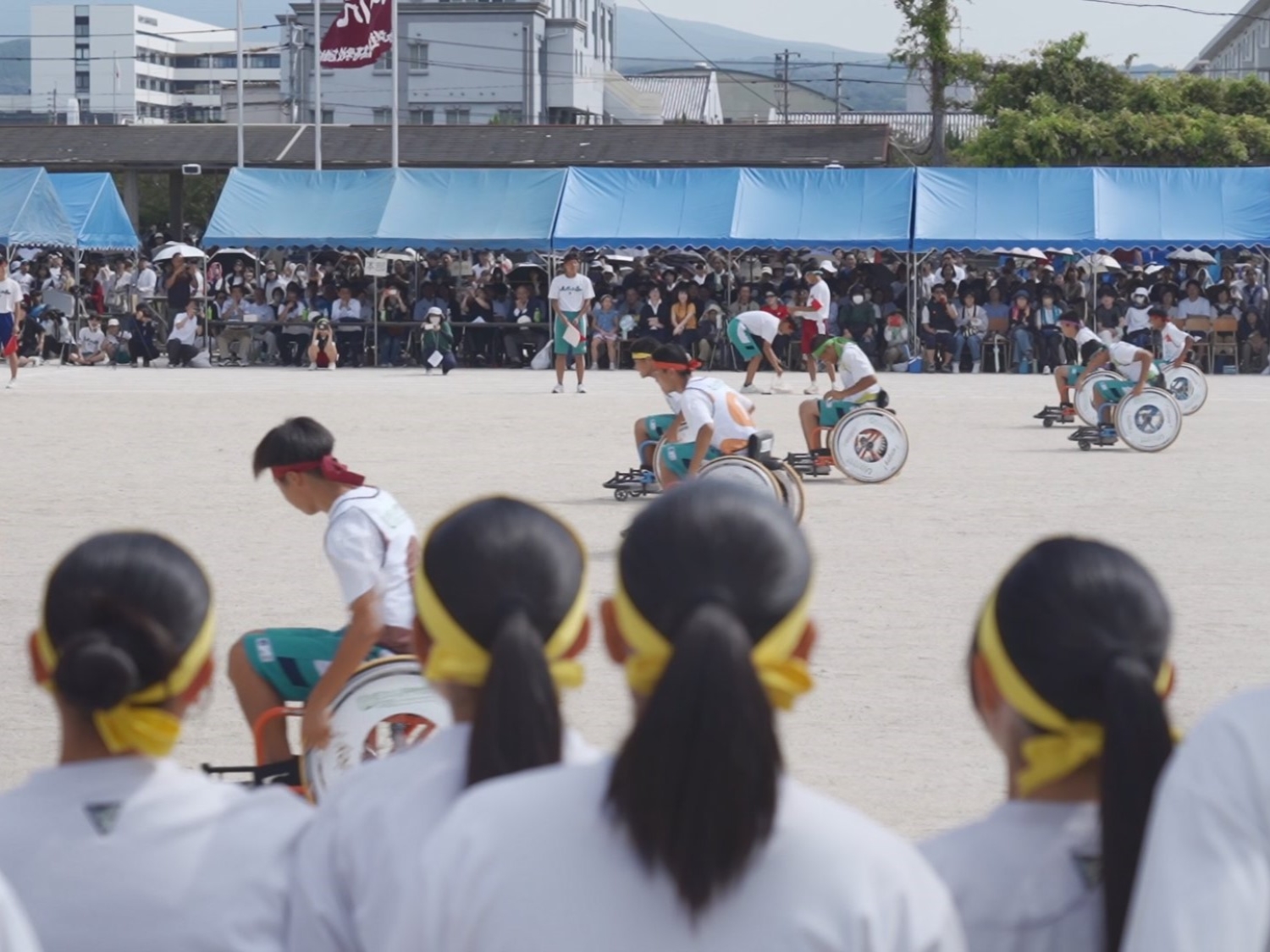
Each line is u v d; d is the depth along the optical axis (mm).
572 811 2711
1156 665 2990
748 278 44406
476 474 19812
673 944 2590
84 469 19953
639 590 2834
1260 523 16344
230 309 42281
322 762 6496
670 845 2568
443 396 31703
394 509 6816
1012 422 27156
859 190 41000
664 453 16000
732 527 2840
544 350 40781
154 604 3312
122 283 45094
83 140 58312
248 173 42562
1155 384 23609
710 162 55344
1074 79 60844
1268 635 11242
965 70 61438
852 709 9320
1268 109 61906
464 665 3201
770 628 2814
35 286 43812
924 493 18641
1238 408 30312
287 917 3361
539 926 2631
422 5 100000
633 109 115438
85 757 3381
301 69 98562
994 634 3039
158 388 33344
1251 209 39844
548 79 103750
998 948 3039
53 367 40094
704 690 2582
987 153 60094
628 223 40875
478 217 41469
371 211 41750
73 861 3287
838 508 17391
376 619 6500
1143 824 2842
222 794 3465
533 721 3043
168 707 3385
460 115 101188
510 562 3193
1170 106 60844
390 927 3135
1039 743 3029
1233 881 2506
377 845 3211
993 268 48031
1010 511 17156
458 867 2715
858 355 19859
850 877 2619
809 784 7980
